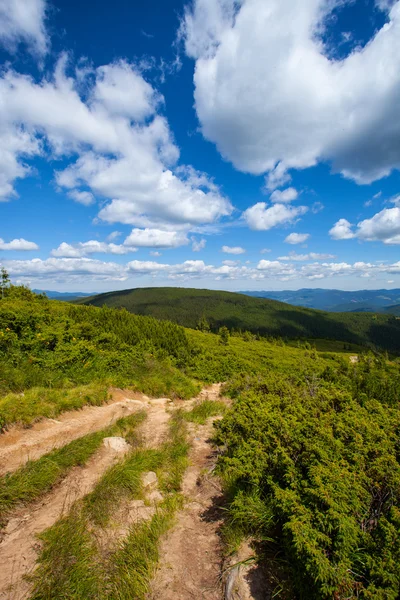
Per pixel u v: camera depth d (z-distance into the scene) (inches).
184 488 223.6
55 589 120.2
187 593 126.7
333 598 101.8
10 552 141.2
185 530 171.2
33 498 189.2
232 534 156.6
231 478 204.8
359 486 130.6
